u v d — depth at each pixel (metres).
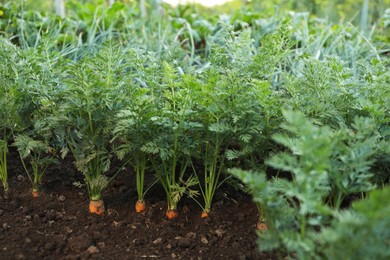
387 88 1.49
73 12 3.01
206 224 1.49
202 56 2.61
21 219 1.47
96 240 1.40
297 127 1.13
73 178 1.71
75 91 1.40
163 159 1.37
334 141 1.17
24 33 2.49
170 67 1.38
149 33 2.63
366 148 1.18
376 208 0.94
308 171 1.07
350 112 1.50
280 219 1.14
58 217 1.48
